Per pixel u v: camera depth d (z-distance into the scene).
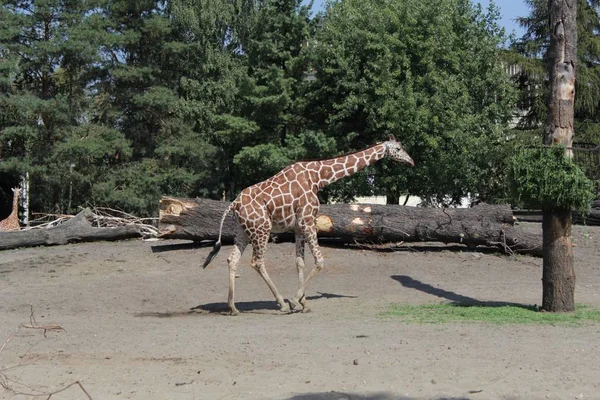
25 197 27.73
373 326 9.81
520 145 11.38
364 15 25.17
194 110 29.19
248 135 26.50
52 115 26.86
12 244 18.52
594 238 17.98
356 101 24.09
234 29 31.52
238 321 10.84
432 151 24.20
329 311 11.67
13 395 6.67
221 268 15.72
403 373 7.00
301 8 26.78
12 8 29.06
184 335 9.38
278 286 14.30
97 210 23.89
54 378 7.24
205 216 16.84
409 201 36.41
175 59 30.86
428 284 14.18
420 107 23.47
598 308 11.41
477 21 25.89
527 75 29.62
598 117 30.98
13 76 26.72
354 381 6.78
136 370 7.46
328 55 25.33
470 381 6.68
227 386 6.73
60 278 15.30
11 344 9.06
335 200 26.84
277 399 6.28
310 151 24.86
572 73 11.06
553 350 7.92
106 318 11.47
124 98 29.42
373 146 12.93
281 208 11.77
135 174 27.88
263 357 7.84
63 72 29.94
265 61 26.86
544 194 10.63
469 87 25.22
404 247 17.14
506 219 16.42
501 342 8.41
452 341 8.50
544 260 11.12
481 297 12.83
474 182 25.00
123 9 29.55
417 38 24.41
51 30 27.81
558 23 11.08
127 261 16.66
